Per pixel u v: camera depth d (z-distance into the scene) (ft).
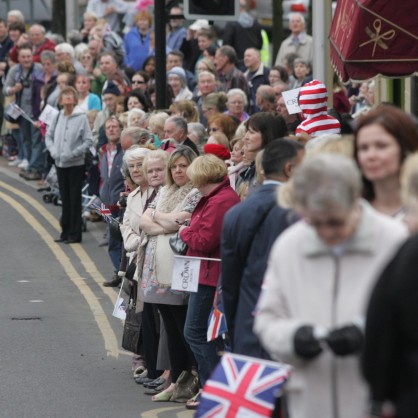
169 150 100.12
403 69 94.17
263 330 46.01
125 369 90.53
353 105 149.69
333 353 44.32
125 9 229.04
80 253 139.33
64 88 144.46
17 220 159.74
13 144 209.26
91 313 109.40
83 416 77.20
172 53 167.94
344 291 44.78
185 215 80.48
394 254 39.99
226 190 77.20
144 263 82.53
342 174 42.78
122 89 162.40
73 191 144.56
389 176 49.65
